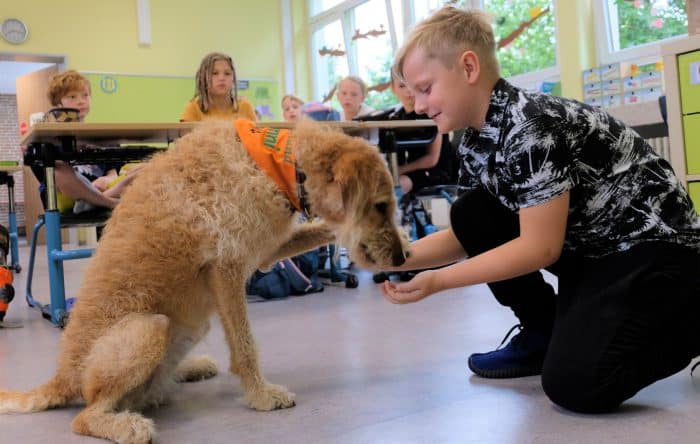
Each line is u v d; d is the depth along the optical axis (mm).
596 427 1352
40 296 4020
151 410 1664
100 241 1719
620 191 1474
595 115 1490
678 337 1444
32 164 3195
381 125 3457
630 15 5383
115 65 8859
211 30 9562
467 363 1915
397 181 3631
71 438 1476
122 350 1474
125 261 1578
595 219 1490
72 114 3029
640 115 4535
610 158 1475
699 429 1307
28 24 8328
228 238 1579
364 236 1695
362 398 1646
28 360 2287
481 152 1590
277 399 1611
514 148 1448
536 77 6234
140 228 1601
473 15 1536
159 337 1491
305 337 2408
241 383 1653
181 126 2936
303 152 1647
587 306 1460
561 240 1453
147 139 3230
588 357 1400
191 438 1442
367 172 1657
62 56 8523
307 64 10328
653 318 1403
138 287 1561
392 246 1727
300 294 3514
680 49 2334
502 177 1537
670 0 5062
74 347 1614
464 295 3068
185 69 9391
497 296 1804
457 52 1496
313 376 1876
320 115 5629
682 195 1520
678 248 1458
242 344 1630
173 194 1600
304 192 1648
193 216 1575
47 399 1665
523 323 1789
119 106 8875
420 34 1530
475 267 1491
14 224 5582
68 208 3377
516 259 1454
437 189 4008
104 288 1581
